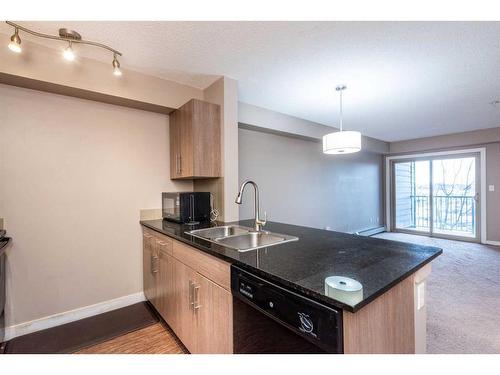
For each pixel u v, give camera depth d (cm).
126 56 193
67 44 177
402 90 267
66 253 206
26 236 189
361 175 557
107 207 226
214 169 229
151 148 251
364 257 117
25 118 189
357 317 79
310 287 83
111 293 228
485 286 272
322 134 414
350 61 205
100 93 201
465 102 305
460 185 513
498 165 456
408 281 110
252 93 274
